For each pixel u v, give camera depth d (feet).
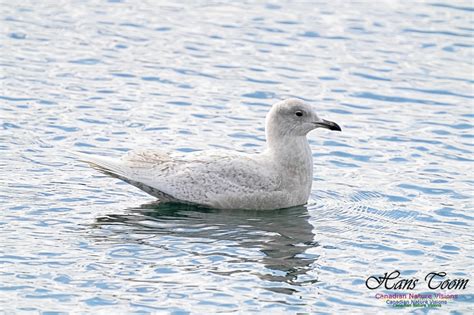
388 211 53.57
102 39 82.58
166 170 53.11
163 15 89.71
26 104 67.97
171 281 43.47
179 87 73.46
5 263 44.55
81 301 41.50
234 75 76.38
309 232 50.03
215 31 86.07
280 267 45.34
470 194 56.18
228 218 51.52
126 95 71.20
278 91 73.56
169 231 49.19
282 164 53.47
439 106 71.77
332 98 72.64
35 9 88.99
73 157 59.47
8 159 58.34
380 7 93.50
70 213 51.08
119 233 48.62
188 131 65.10
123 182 56.29
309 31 86.79
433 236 50.14
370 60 80.43
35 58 77.30
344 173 59.31
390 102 72.38
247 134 65.10
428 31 87.15
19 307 40.81
